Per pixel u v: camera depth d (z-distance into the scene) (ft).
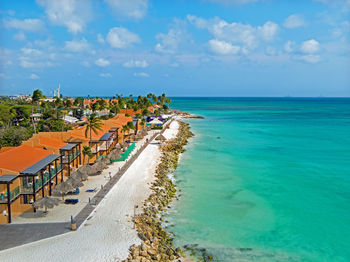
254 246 90.68
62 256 74.49
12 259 72.54
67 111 420.77
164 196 125.18
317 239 95.91
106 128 206.90
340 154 222.89
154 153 204.85
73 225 87.61
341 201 128.26
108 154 171.32
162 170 162.81
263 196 133.08
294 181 155.53
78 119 355.97
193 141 279.08
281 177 162.50
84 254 75.66
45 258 73.41
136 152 201.98
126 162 172.55
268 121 484.33
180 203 122.62
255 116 590.14
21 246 78.33
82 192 120.78
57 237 83.66
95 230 88.79
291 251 88.53
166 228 99.76
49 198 95.14
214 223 104.88
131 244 81.71
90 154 154.10
